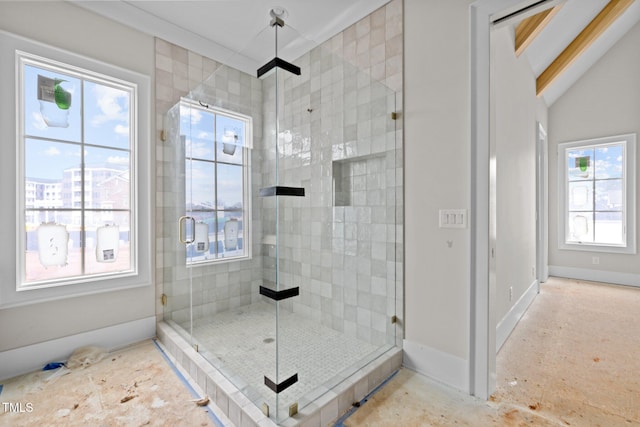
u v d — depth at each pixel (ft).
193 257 7.07
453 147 5.80
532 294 11.51
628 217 13.79
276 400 4.52
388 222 6.71
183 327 7.70
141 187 7.85
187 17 7.81
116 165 7.61
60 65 6.62
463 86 5.65
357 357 6.16
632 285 13.62
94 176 7.27
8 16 5.99
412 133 6.40
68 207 6.89
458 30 5.70
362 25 7.39
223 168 6.29
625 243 13.88
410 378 6.10
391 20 6.78
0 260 5.90
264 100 5.44
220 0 7.16
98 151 7.32
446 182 5.90
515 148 9.16
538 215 12.66
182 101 7.68
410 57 6.43
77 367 6.38
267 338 5.01
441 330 5.99
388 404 5.24
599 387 5.78
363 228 6.71
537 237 12.59
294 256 5.33
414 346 6.38
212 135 6.59
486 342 5.38
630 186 13.73
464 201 5.65
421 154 6.26
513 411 5.05
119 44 7.47
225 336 5.71
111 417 4.83
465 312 5.65
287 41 5.49
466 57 5.60
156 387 5.68
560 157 15.60
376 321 6.76
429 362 6.15
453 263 5.82
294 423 4.21
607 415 4.96
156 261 8.11
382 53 6.95
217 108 6.44
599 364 6.69
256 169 5.56
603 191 14.57
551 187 15.89
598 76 14.46
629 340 7.97
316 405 4.64
